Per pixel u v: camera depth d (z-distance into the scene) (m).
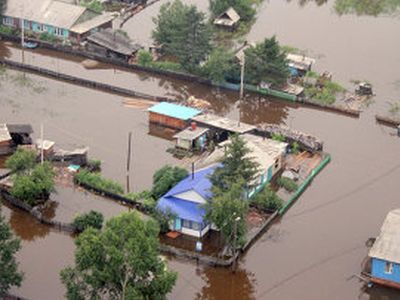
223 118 87.81
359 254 65.25
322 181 78.38
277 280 61.62
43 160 75.06
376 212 72.44
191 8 102.75
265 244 66.56
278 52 99.69
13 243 53.69
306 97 99.06
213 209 62.75
